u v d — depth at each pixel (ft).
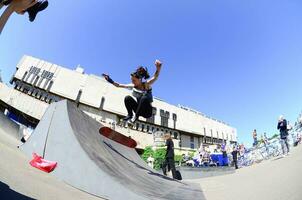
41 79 138.00
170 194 12.42
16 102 120.06
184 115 182.09
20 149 15.89
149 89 15.99
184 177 45.24
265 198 11.60
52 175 11.82
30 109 122.42
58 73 140.15
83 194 9.95
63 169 12.02
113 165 13.70
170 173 49.26
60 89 136.05
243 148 66.59
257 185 16.94
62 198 7.96
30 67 142.20
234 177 27.55
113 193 10.12
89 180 11.00
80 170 11.55
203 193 16.14
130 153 23.49
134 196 9.65
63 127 14.62
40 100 134.51
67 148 12.94
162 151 101.24
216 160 69.77
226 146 74.02
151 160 77.41
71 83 139.74
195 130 183.11
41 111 124.67
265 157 54.24
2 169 8.14
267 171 24.82
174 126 171.32
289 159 29.50
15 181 7.56
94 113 138.62
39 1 6.46
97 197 10.21
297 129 51.29
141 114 15.96
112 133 21.04
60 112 16.22
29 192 7.11
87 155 11.96
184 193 14.05
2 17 5.81
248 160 59.93
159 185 14.82
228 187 19.04
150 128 159.33
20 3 6.06
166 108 173.78
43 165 12.00
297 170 18.34
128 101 15.92
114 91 149.79
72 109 17.79
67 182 11.37
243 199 12.71
